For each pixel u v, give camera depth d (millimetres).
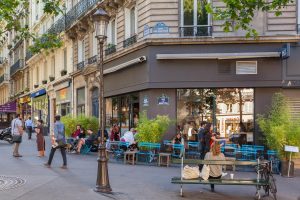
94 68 26250
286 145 14906
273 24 18500
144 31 19594
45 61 40438
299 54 18469
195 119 19328
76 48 31031
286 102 17719
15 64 54938
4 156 19156
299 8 18516
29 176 13039
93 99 27828
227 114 19234
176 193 11148
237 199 10742
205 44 18750
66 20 32125
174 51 18969
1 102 70562
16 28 13945
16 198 9750
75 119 23531
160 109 19266
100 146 11078
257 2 10664
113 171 14648
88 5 27188
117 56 22688
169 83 19031
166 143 17875
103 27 11586
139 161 17359
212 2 18812
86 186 11469
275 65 18594
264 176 11383
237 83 18719
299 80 18469
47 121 38844
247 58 18641
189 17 19078
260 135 18688
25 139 31547
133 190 11281
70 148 21375
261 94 18828
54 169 14758
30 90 46969
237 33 18469
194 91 19344
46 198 9852
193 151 18156
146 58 19328
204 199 10633
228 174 14453
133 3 21406
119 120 23531
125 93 22266
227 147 16656
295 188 12484
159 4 19141
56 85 36156
